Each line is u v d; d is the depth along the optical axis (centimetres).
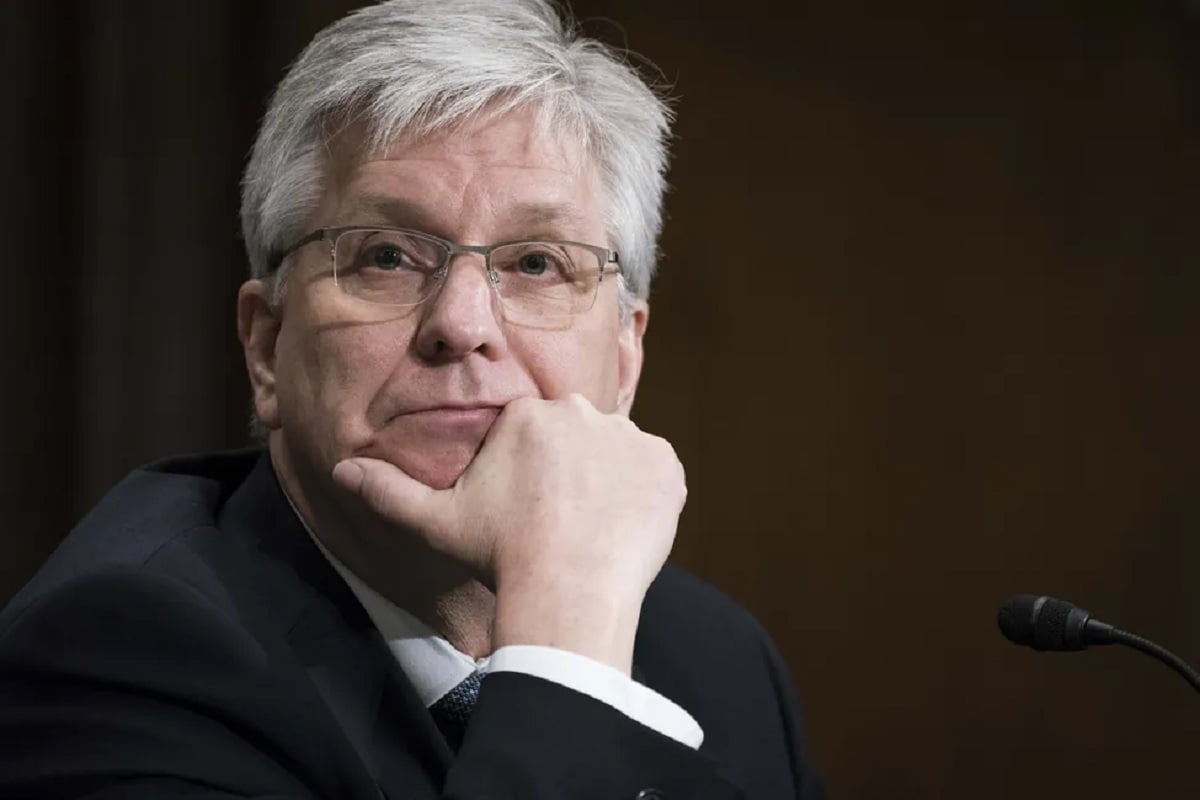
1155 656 497
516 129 545
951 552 1529
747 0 1497
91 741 477
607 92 574
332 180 547
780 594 1489
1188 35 1598
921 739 1507
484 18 552
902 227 1534
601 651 471
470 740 451
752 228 1498
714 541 1478
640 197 591
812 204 1513
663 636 688
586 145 561
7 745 486
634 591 488
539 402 525
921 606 1518
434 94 534
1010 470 1545
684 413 1476
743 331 1490
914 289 1534
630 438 523
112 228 1153
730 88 1488
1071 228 1570
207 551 549
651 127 596
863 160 1527
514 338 535
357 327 529
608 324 564
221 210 1191
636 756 457
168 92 1172
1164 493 1568
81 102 1152
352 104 541
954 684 1518
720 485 1483
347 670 536
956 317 1542
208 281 1184
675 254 1477
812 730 1488
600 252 557
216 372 1186
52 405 1142
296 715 496
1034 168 1567
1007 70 1565
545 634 472
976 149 1554
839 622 1501
